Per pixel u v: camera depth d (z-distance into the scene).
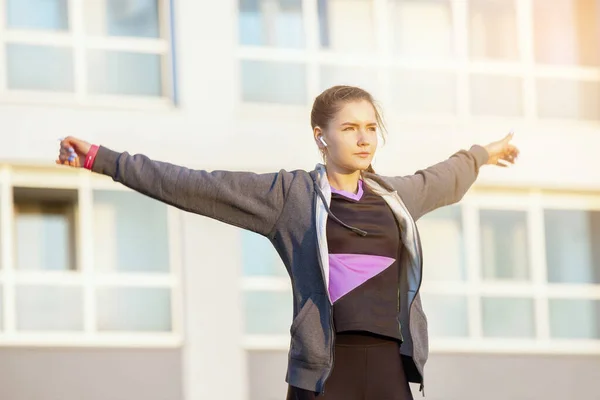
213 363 13.50
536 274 14.97
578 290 15.00
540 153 15.00
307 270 4.26
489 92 15.19
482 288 14.73
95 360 13.41
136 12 14.11
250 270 14.11
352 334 4.20
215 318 13.59
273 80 14.43
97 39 13.95
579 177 15.08
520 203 15.01
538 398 14.65
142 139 13.61
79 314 13.51
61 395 13.28
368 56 14.76
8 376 13.16
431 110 14.93
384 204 4.38
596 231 15.16
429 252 14.72
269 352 13.66
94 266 13.67
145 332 13.61
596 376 14.86
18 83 13.69
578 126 15.17
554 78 15.41
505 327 14.77
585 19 15.54
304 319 4.20
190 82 13.82
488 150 5.04
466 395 14.45
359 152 4.33
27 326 13.34
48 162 13.38
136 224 13.81
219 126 13.84
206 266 13.69
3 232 13.36
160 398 13.44
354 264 4.23
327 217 4.27
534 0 15.42
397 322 4.25
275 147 13.93
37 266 13.53
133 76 14.00
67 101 13.77
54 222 13.63
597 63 15.52
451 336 14.61
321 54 14.59
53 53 13.82
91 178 13.73
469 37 15.19
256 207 4.31
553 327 14.93
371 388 4.20
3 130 13.32
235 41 14.03
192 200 4.32
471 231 14.82
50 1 13.90
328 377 4.19
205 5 13.99
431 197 4.72
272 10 14.51
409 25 15.01
